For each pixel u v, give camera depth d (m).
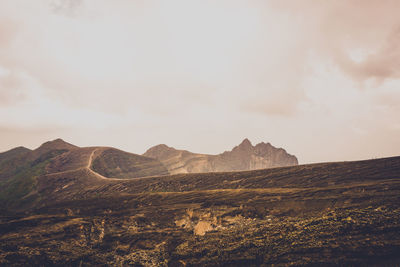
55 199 195.38
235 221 77.75
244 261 42.41
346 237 41.19
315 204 79.25
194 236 69.25
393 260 32.66
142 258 56.22
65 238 69.50
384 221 44.00
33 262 51.19
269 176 154.88
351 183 111.25
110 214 100.69
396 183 91.06
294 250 41.31
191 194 129.62
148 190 176.38
